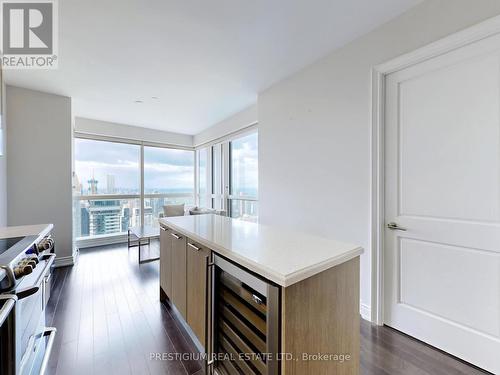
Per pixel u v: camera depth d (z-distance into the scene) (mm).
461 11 1474
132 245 4523
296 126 2707
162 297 2303
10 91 2949
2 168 2701
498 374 1398
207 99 3541
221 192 4988
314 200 2492
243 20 1828
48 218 3191
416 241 1743
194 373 1436
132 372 1437
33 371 1200
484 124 1434
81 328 1867
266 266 954
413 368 1469
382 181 1911
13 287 907
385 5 1684
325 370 1034
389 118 1887
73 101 3568
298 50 2250
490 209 1425
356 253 1171
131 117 4469
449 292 1589
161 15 1754
